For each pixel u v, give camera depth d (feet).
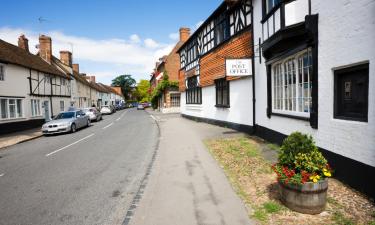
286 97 26.89
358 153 15.25
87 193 18.03
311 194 12.67
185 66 77.10
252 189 16.65
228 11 42.52
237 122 43.09
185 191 16.87
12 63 61.21
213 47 51.26
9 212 15.48
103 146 36.60
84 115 68.28
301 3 21.07
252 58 35.58
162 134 44.21
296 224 11.98
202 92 62.13
